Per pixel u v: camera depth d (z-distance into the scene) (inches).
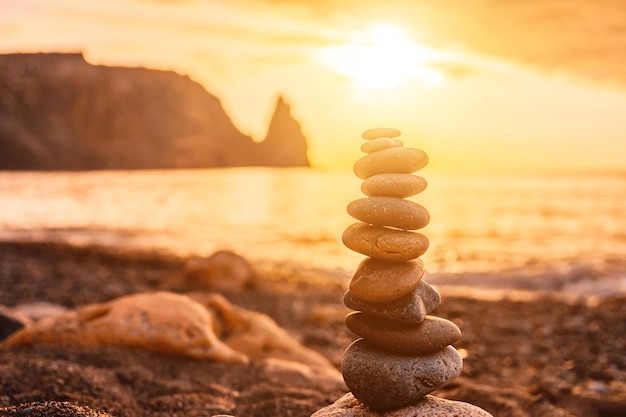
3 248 906.7
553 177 6678.2
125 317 290.0
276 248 1209.4
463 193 3459.6
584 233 1496.1
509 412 247.1
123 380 246.1
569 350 409.4
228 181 5182.1
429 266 962.1
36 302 522.3
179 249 1119.6
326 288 691.4
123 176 6048.2
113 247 995.3
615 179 5954.7
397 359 163.3
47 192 3179.1
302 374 279.6
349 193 3545.8
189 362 279.7
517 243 1307.8
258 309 525.0
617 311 538.6
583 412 278.1
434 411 160.6
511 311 539.5
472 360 376.8
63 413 161.3
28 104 7381.9
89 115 7657.5
